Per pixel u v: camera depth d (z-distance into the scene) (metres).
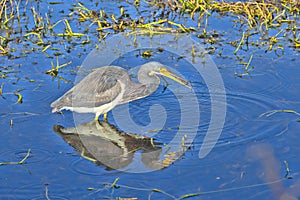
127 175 10.58
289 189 9.39
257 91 13.58
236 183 10.20
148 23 17.67
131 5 19.17
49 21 17.84
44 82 14.16
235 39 16.48
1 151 11.33
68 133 12.23
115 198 9.84
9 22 17.84
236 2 18.62
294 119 12.29
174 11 18.72
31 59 15.39
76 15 18.39
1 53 15.63
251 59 15.13
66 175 10.58
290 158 10.84
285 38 16.41
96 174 10.62
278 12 18.09
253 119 12.44
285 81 13.96
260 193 9.86
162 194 9.95
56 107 12.87
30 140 11.80
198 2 18.67
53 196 9.90
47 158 11.15
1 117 12.58
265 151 5.83
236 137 11.80
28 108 12.99
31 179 10.42
